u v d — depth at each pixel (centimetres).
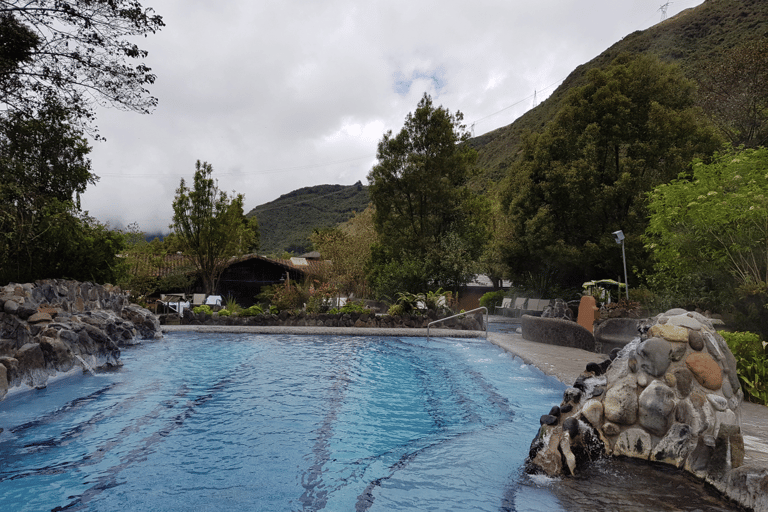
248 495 346
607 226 1997
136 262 1955
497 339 1162
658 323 362
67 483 370
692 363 339
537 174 2309
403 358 1025
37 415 571
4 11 872
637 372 351
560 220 2212
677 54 7225
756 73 1902
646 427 338
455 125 2648
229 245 2708
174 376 820
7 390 618
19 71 954
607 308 1148
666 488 302
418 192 2586
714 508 272
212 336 1306
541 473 342
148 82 1032
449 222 2661
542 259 2273
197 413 588
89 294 1059
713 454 300
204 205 2584
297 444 471
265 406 626
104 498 342
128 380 784
